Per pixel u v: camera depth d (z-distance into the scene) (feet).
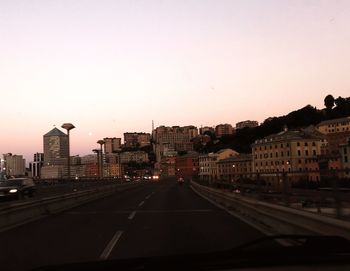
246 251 17.15
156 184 274.77
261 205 49.83
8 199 103.81
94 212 69.56
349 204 31.27
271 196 49.44
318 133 424.05
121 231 45.37
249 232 42.70
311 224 32.24
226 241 37.35
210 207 76.18
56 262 29.66
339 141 393.29
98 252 33.22
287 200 42.86
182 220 55.01
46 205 69.36
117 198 112.57
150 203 89.61
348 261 15.74
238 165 483.51
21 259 31.01
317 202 34.78
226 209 71.51
